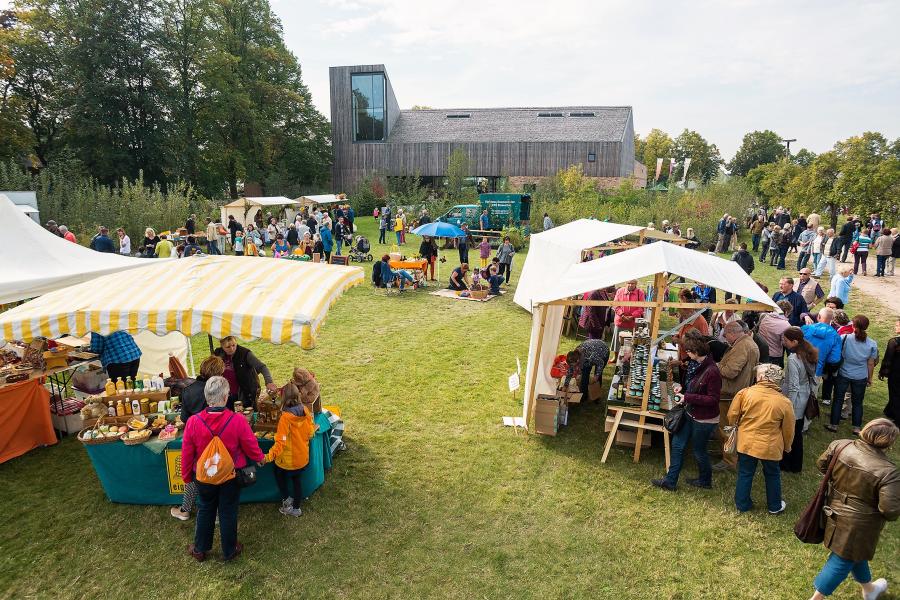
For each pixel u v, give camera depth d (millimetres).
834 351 7109
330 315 13391
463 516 5512
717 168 88625
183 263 6395
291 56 46938
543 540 5164
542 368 7820
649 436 6762
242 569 4730
